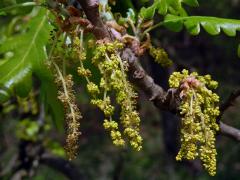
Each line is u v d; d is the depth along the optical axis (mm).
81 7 456
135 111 430
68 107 442
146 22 500
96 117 2242
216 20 498
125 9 554
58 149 1032
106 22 473
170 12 514
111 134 430
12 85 519
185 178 1707
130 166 1826
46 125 1022
